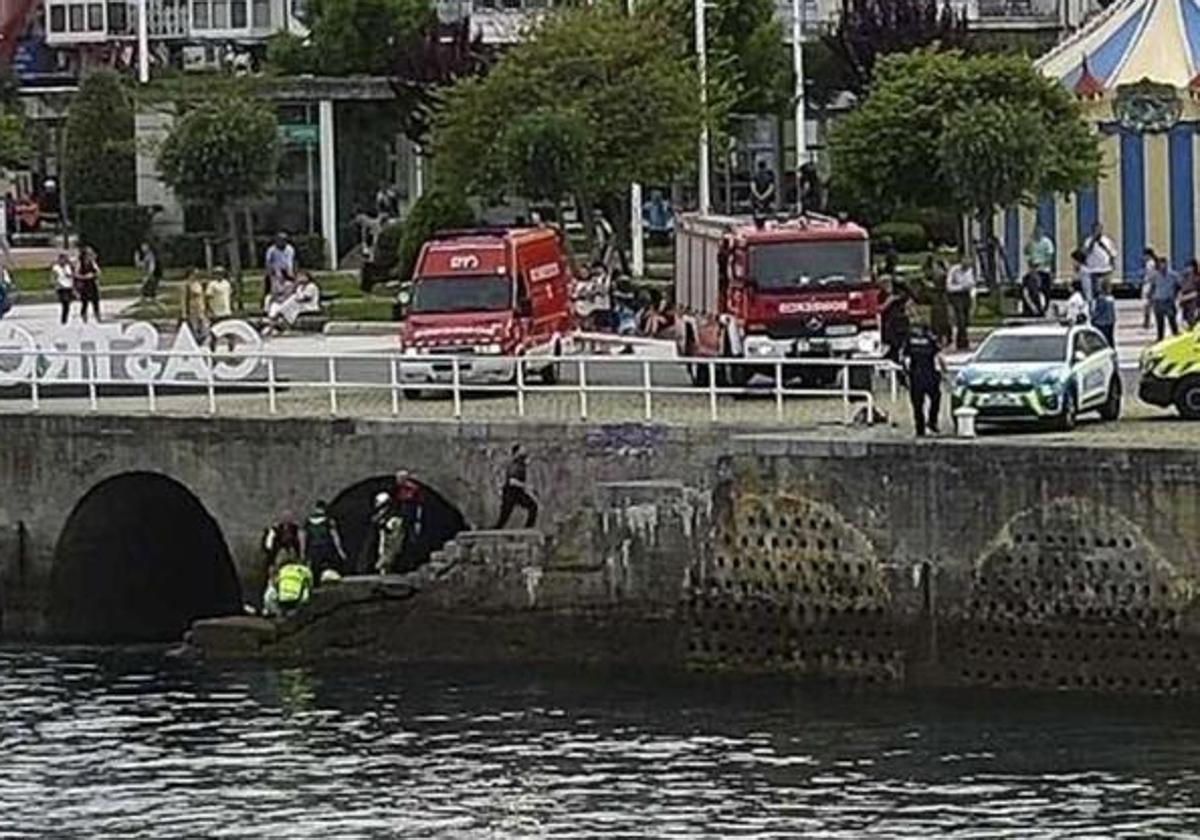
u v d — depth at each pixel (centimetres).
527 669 12381
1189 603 11538
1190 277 15950
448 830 9981
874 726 11244
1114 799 10094
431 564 12569
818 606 12081
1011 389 12581
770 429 12531
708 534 12238
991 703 11606
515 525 12912
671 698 11800
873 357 13875
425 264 14850
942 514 11869
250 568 13512
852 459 11994
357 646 12638
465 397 14275
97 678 12600
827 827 9862
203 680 12431
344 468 13338
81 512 13850
